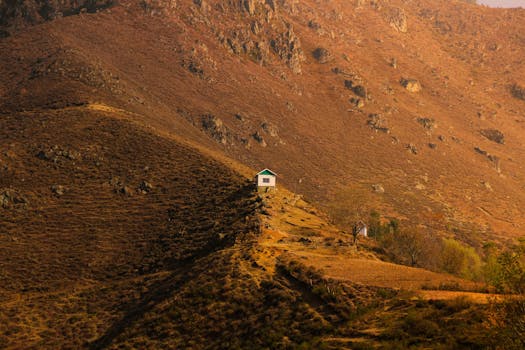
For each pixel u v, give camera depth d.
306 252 85.25
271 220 103.00
